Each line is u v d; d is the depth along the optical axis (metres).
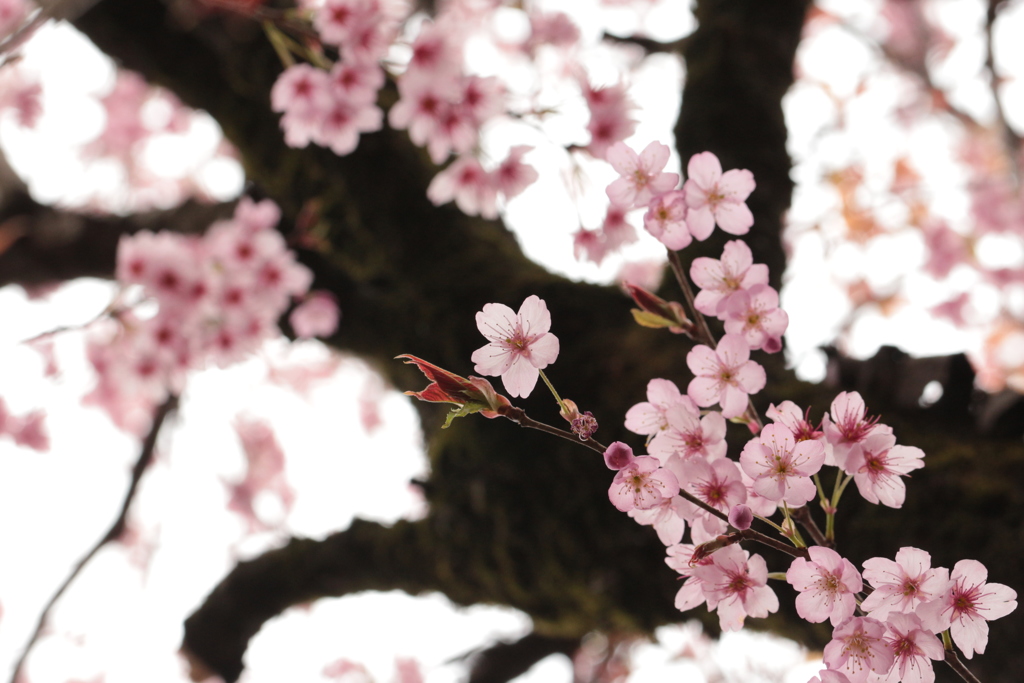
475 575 2.26
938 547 1.84
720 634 1.99
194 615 2.67
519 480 2.12
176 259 3.15
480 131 2.44
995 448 1.91
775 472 1.64
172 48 2.89
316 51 2.44
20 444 4.45
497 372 1.66
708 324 2.30
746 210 1.71
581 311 2.42
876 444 1.66
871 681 1.64
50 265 3.48
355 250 2.83
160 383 3.39
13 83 4.63
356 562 2.56
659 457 1.67
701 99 2.86
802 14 3.01
